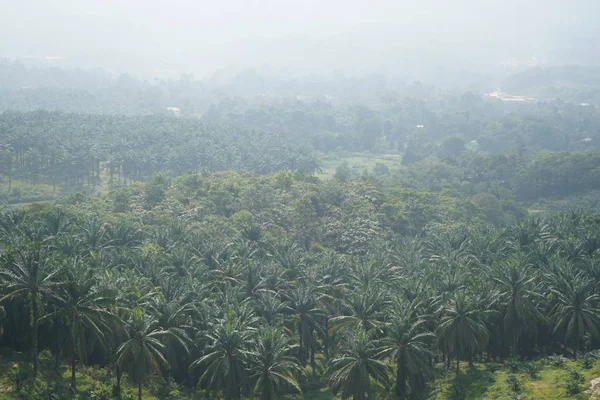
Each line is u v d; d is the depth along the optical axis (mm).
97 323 84688
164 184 198375
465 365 104875
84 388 86812
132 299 92438
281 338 89312
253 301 103000
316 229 169375
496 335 103375
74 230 127500
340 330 99750
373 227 167000
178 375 98938
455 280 106938
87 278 84750
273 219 169125
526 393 86500
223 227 156375
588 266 113125
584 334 104750
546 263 122688
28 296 82812
